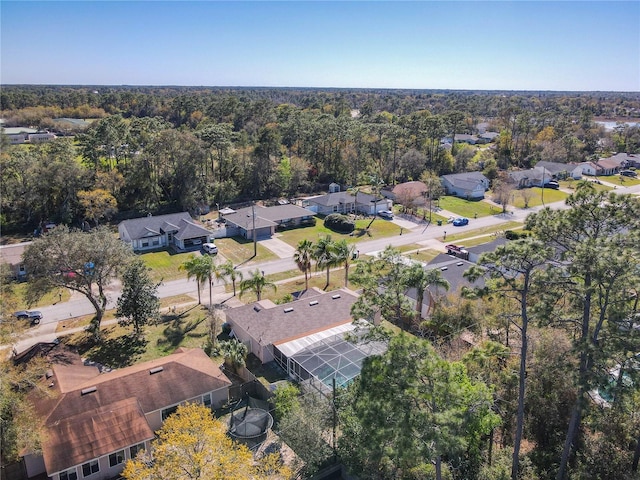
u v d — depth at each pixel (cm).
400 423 2084
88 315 5050
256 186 10456
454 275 5147
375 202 9456
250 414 3350
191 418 2362
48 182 7969
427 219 9131
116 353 4228
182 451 2234
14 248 6612
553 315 2609
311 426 2867
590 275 2367
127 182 9038
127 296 4338
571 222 2481
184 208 9119
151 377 3403
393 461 2464
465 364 3133
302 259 5731
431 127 12488
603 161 13650
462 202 10425
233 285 5606
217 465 2184
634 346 2275
